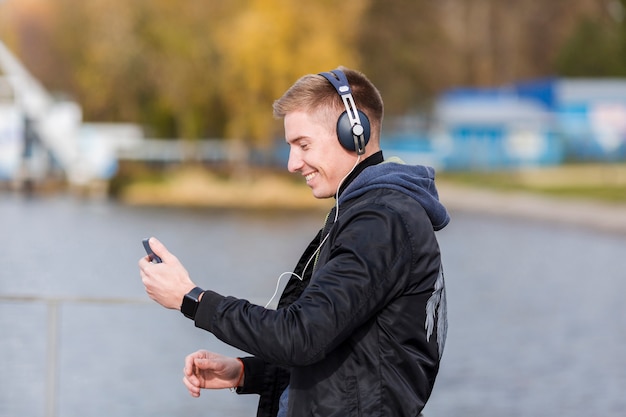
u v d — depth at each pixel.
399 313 2.80
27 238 27.39
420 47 55.16
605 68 68.38
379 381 2.78
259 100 45.22
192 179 45.75
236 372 3.21
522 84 60.16
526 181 50.78
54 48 66.88
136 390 8.66
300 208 42.56
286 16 44.09
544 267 20.53
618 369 9.93
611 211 35.31
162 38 46.31
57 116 46.22
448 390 9.07
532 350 10.89
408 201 2.85
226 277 19.02
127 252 24.27
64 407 8.04
